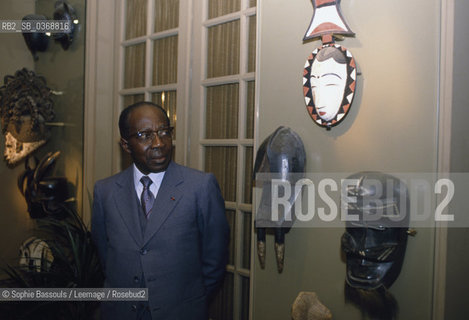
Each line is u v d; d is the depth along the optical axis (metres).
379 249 1.07
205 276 1.29
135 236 1.19
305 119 1.31
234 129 1.81
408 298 1.09
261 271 1.42
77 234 1.96
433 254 1.05
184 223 1.20
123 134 1.24
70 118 2.35
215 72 1.88
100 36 2.25
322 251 1.27
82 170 2.29
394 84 1.13
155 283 1.15
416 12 1.10
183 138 1.96
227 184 1.84
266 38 1.42
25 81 2.39
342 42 1.23
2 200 2.48
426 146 1.07
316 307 1.22
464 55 1.08
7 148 2.40
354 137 1.20
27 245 2.26
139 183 1.28
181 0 1.98
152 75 2.14
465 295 1.12
